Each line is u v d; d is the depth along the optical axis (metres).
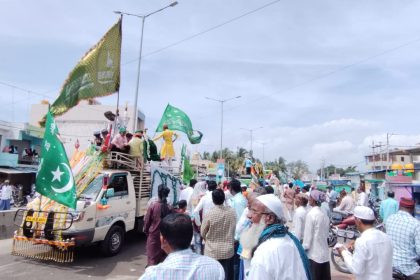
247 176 24.27
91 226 8.22
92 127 34.16
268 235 2.80
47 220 8.01
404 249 4.96
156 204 7.27
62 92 10.05
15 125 30.20
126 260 8.74
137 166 10.54
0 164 27.36
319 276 5.60
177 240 2.43
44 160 7.98
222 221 5.44
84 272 7.67
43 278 7.17
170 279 2.29
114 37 10.90
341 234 9.24
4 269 7.66
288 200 15.45
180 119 15.68
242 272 5.30
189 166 15.28
